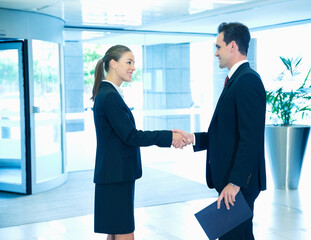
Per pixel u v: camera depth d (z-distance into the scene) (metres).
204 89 9.34
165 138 2.86
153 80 8.89
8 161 6.71
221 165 2.57
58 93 7.22
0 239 4.41
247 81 2.44
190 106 9.21
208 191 6.43
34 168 6.58
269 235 4.37
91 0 5.67
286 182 6.45
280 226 4.67
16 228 4.79
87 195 6.39
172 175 7.71
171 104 9.02
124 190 2.91
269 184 6.89
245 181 2.41
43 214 5.37
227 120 2.53
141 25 8.21
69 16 7.06
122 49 2.95
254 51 9.00
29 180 6.52
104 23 7.93
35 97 6.61
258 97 2.42
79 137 11.16
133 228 2.99
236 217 2.48
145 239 4.31
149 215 5.18
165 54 8.98
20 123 6.54
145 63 8.84
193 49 9.23
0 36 6.24
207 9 6.54
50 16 6.89
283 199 5.86
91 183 7.22
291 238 4.27
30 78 6.50
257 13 6.91
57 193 6.55
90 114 9.32
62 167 7.31
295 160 6.40
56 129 7.14
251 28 8.93
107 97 2.82
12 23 6.31
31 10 6.40
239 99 2.43
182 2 5.94
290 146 6.36
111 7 6.24
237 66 2.59
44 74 6.83
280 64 8.51
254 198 2.62
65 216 5.26
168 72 8.99
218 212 2.53
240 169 2.40
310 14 7.09
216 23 8.02
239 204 2.47
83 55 8.95
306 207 5.44
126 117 2.81
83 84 9.12
